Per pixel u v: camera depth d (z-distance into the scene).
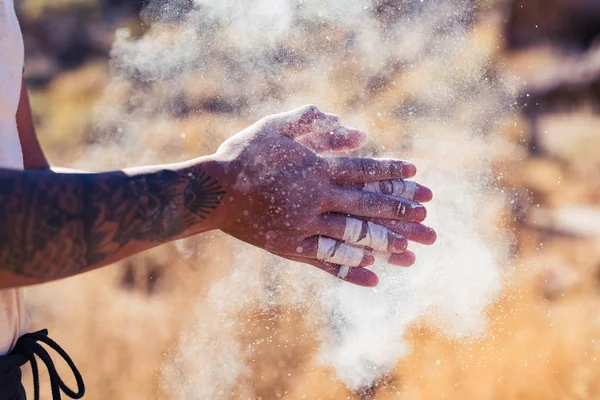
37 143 1.51
